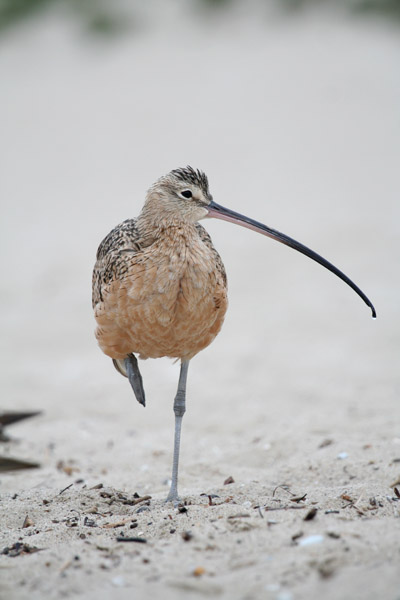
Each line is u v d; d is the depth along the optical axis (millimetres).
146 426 12602
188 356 9141
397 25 41156
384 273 19047
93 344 16891
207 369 15172
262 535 6805
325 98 35000
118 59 42688
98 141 33531
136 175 29375
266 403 13117
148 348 8867
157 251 8438
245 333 16766
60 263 21734
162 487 9766
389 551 6230
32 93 40125
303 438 11102
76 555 6629
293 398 13250
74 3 47062
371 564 6059
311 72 37750
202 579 6078
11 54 44531
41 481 10148
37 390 14445
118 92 38969
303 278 19375
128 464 10906
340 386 13609
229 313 17938
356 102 34312
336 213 23547
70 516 8039
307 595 5715
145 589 5961
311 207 24297
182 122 34500
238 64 39969
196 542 6770
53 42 44969
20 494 9047
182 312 8492
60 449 11664
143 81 39656
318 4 43562
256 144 31047
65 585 6090
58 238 23797
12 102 39312
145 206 8820
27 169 31406
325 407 12617
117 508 8375
